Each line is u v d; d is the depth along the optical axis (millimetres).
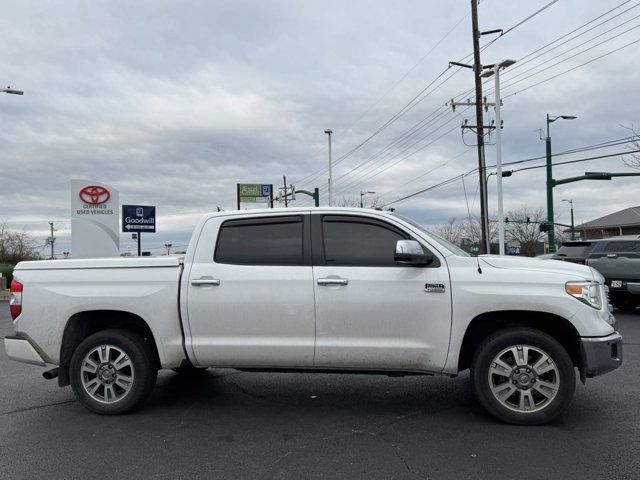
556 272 4758
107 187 17031
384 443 4414
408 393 5934
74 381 5285
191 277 5109
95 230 16891
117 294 5199
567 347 5055
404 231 5008
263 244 5152
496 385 4797
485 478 3715
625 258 12727
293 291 4941
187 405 5582
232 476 3822
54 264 5426
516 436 4504
